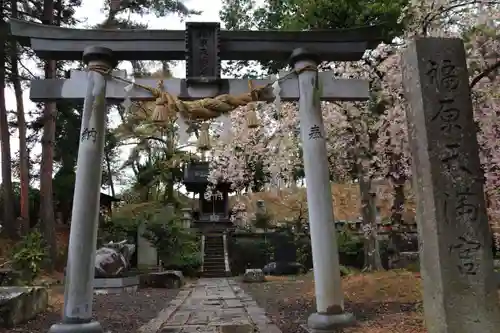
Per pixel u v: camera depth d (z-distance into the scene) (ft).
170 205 83.30
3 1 53.57
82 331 21.17
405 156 34.96
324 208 23.29
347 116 38.55
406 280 36.09
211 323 28.35
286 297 40.16
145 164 93.20
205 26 24.76
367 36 25.72
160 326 27.40
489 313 14.61
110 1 62.13
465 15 33.19
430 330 15.29
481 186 15.58
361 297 33.50
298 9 40.57
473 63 30.68
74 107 77.92
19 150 66.28
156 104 24.18
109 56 24.32
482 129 30.58
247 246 82.53
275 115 47.55
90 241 22.49
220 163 59.41
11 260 46.32
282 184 53.88
